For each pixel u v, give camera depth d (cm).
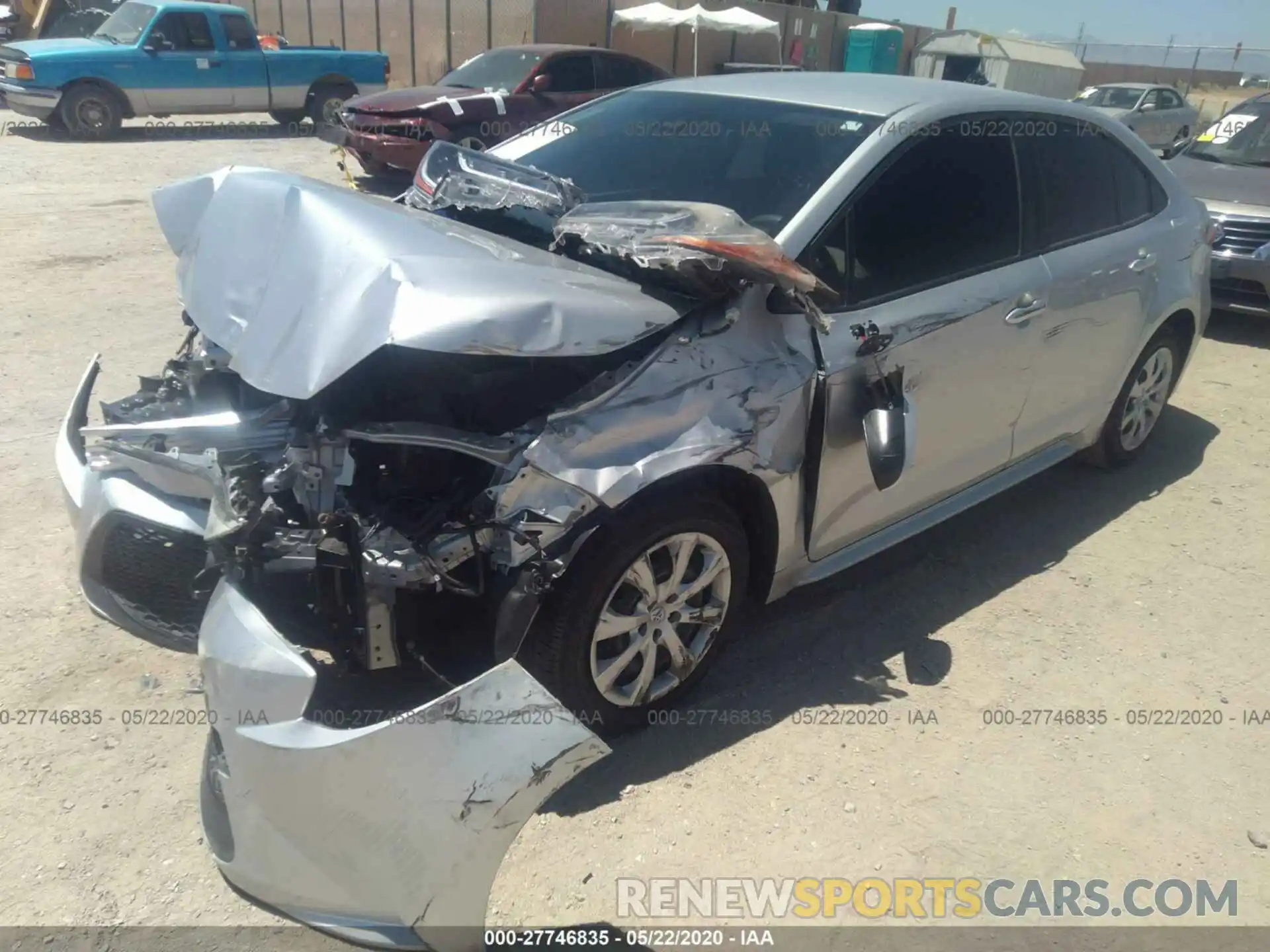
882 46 2697
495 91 1133
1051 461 439
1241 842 279
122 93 1390
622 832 267
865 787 288
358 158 1119
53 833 256
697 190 348
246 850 221
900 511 361
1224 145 833
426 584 240
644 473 258
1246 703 335
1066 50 3003
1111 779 298
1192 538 444
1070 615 380
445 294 237
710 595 305
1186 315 488
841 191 323
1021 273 375
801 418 300
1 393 511
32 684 307
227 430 260
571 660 267
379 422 248
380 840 212
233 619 225
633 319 261
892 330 322
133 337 605
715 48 2394
